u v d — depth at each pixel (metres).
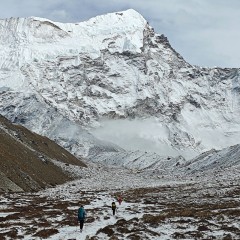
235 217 45.03
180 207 59.44
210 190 80.88
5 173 89.12
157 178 167.00
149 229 40.84
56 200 73.75
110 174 198.38
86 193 90.94
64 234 39.59
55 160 170.00
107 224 46.12
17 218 49.66
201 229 39.28
